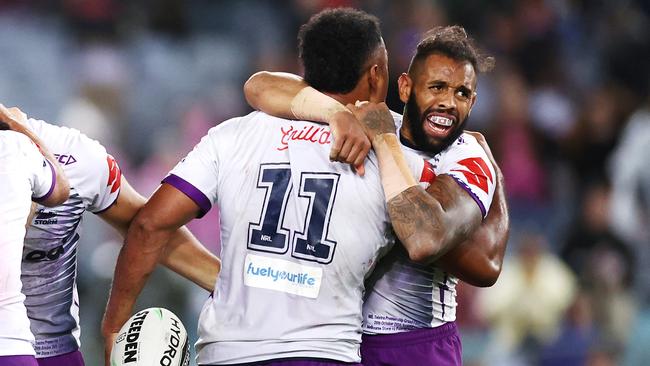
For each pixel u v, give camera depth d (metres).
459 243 15.44
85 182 16.48
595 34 53.34
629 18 54.06
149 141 43.09
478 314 34.84
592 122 46.03
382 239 15.19
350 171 15.04
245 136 15.53
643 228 41.19
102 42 45.66
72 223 16.61
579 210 41.44
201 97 45.28
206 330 15.20
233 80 46.94
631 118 46.50
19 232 14.57
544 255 35.59
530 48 50.16
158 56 46.31
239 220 15.16
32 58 44.91
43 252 16.45
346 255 14.86
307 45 15.80
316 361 14.66
